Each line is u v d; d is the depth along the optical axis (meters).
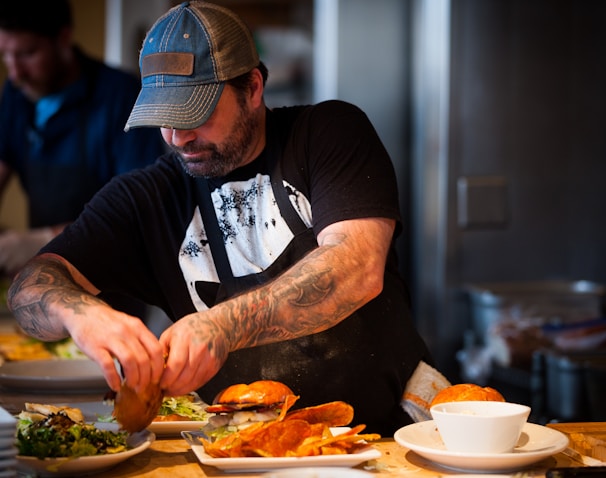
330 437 1.65
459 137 4.88
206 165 2.01
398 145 5.26
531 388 4.00
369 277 1.89
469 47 4.86
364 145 2.05
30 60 3.75
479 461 1.58
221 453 1.63
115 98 3.90
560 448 1.63
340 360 2.20
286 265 2.14
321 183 2.03
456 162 4.89
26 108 4.07
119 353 1.64
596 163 5.01
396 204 2.01
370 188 1.99
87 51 6.70
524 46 4.91
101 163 3.96
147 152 3.87
